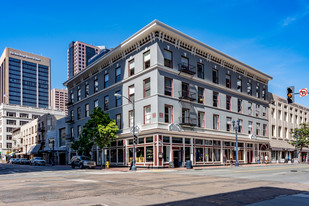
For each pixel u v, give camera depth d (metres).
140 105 33.19
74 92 49.75
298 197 10.42
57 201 9.33
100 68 41.84
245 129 43.56
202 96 37.00
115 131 34.22
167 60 32.81
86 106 45.53
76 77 47.97
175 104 32.88
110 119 35.50
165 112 31.80
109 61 39.84
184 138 33.34
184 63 34.88
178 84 33.66
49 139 61.44
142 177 19.03
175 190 12.02
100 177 19.17
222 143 38.62
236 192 11.52
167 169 28.81
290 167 32.94
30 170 31.19
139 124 32.97
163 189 12.34
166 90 32.31
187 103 34.41
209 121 37.16
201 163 35.06
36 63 171.88
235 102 42.34
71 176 20.33
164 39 32.59
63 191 11.69
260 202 9.36
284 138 54.62
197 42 35.94
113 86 38.19
